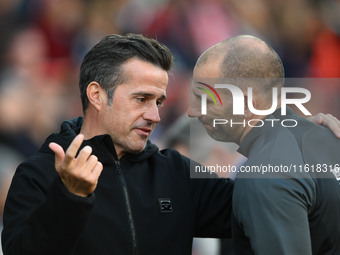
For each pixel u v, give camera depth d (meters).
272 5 25.17
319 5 26.02
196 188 8.57
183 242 8.09
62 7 22.25
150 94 7.88
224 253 11.44
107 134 7.96
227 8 24.00
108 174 7.97
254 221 7.02
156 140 19.86
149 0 23.28
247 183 7.19
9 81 20.48
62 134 8.27
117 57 7.92
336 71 25.64
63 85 21.22
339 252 7.25
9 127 19.59
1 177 18.38
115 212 7.82
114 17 23.08
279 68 7.81
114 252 7.64
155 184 8.24
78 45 22.11
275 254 6.86
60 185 6.59
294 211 6.88
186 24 22.88
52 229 6.64
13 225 7.34
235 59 7.73
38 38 21.66
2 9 22.02
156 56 7.98
